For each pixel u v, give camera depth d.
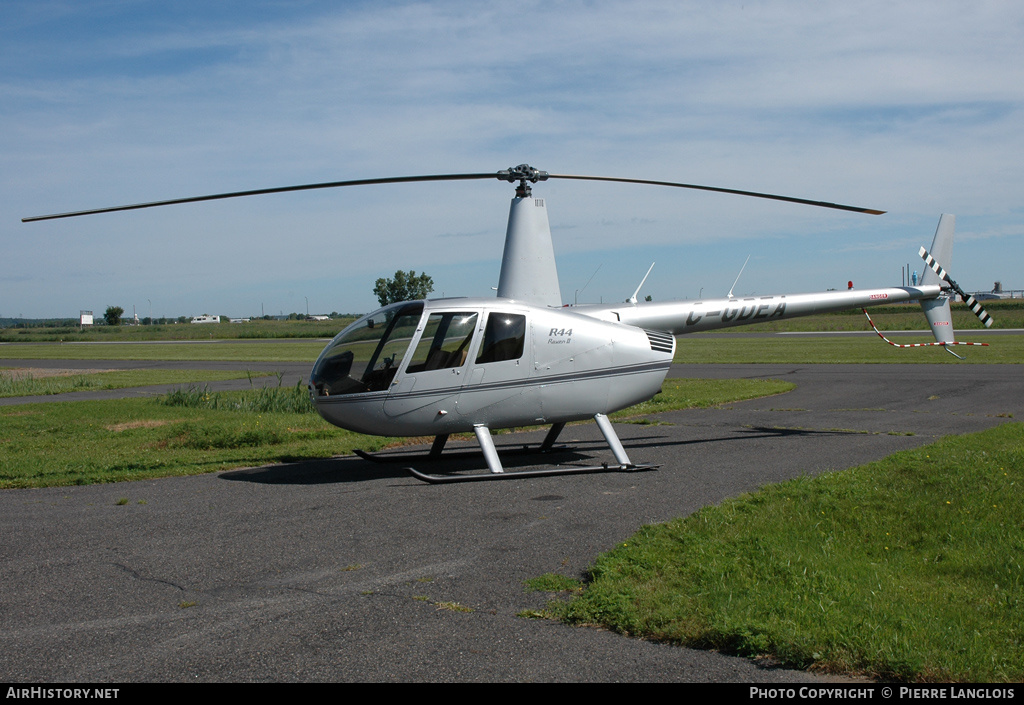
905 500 6.86
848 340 41.78
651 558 5.37
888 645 3.92
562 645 4.18
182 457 10.70
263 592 5.05
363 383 8.70
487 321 9.00
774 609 4.39
